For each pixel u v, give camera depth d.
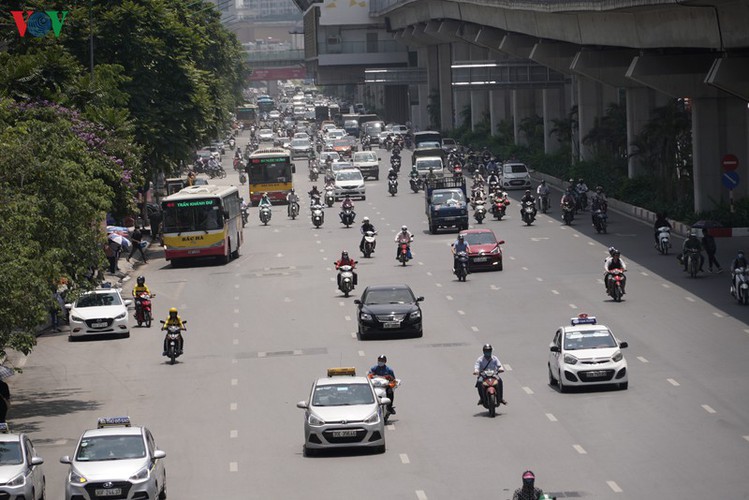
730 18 89.50
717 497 39.34
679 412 51.69
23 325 54.75
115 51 115.44
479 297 84.25
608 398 54.94
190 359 69.06
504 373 61.41
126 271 106.25
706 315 73.81
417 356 66.50
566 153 181.62
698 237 93.31
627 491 40.47
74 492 39.59
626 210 131.88
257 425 53.06
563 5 123.75
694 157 117.12
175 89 119.56
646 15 108.44
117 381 64.31
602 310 77.00
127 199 97.88
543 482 41.94
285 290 92.31
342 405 47.72
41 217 58.12
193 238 107.56
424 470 44.31
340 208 151.25
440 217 120.19
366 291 73.94
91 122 91.81
